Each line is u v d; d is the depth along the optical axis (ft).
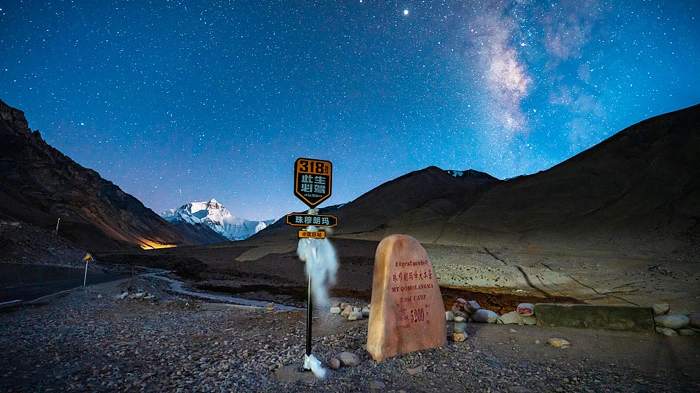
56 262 120.67
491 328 29.17
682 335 25.29
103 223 524.93
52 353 25.93
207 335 33.04
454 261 157.38
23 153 504.43
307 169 20.25
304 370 20.20
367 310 39.17
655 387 16.88
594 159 347.15
